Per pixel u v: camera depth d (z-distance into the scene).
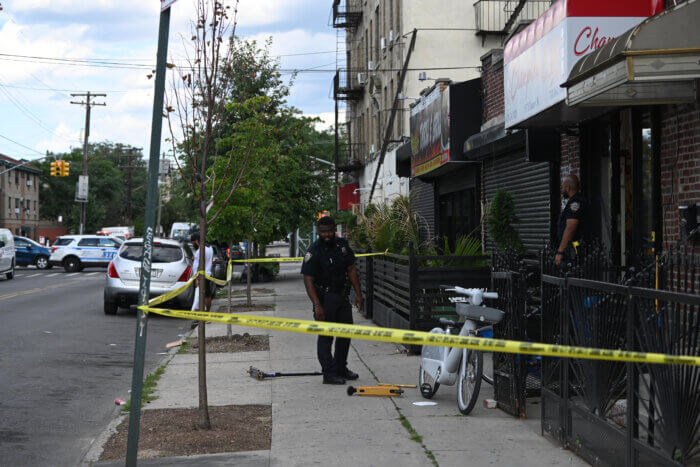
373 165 31.25
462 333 6.82
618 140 9.50
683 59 6.26
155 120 4.80
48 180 100.62
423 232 20.38
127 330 14.62
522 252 11.20
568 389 5.64
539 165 12.07
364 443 5.90
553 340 6.08
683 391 3.96
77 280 32.47
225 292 23.12
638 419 4.51
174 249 17.66
